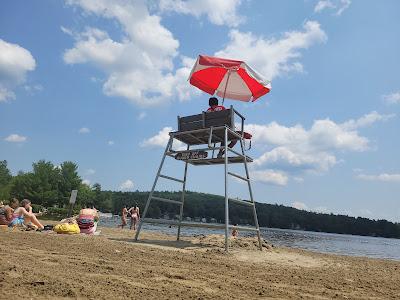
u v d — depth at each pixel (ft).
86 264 17.39
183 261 21.68
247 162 34.53
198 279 16.48
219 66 34.09
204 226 30.07
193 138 35.83
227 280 16.87
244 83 38.27
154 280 15.35
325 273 22.53
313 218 627.46
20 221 43.78
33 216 42.27
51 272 14.55
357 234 634.43
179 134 34.24
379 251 135.95
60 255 19.48
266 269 21.74
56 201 282.56
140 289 13.43
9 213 40.96
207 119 33.14
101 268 16.79
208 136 34.96
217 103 35.76
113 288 13.14
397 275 25.12
